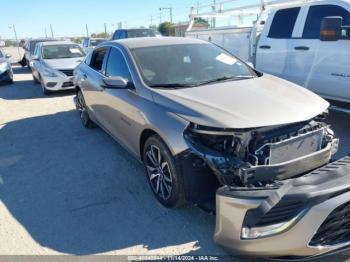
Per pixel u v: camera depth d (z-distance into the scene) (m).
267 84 3.86
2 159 5.43
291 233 2.42
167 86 3.86
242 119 2.93
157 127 3.39
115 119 4.63
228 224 2.66
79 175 4.66
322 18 5.62
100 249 3.12
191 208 3.67
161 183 3.64
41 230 3.46
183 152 3.13
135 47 4.55
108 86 4.17
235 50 7.80
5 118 8.07
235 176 2.85
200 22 11.66
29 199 4.09
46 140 6.24
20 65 22.81
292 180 2.66
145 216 3.57
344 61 5.24
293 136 2.99
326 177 2.65
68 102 9.52
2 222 3.63
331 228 2.48
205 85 3.82
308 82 5.86
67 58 11.45
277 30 6.38
